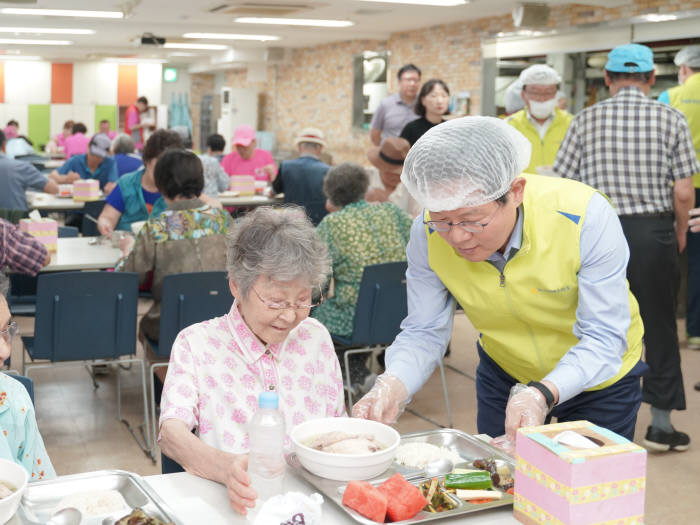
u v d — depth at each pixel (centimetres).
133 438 405
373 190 528
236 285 182
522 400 179
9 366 495
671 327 373
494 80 958
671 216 370
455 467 173
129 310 374
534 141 507
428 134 179
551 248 191
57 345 365
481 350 240
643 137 362
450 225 179
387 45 1230
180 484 165
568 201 192
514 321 207
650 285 370
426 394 471
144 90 1864
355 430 178
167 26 1145
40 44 1435
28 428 179
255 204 726
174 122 1895
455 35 1058
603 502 140
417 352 211
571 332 205
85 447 392
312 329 198
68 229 537
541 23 857
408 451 177
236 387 186
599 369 188
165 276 364
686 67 545
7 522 142
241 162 866
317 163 695
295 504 144
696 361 532
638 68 363
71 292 360
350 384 434
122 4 907
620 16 795
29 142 1439
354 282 416
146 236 376
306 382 193
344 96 1358
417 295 216
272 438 155
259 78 1573
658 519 320
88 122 1841
